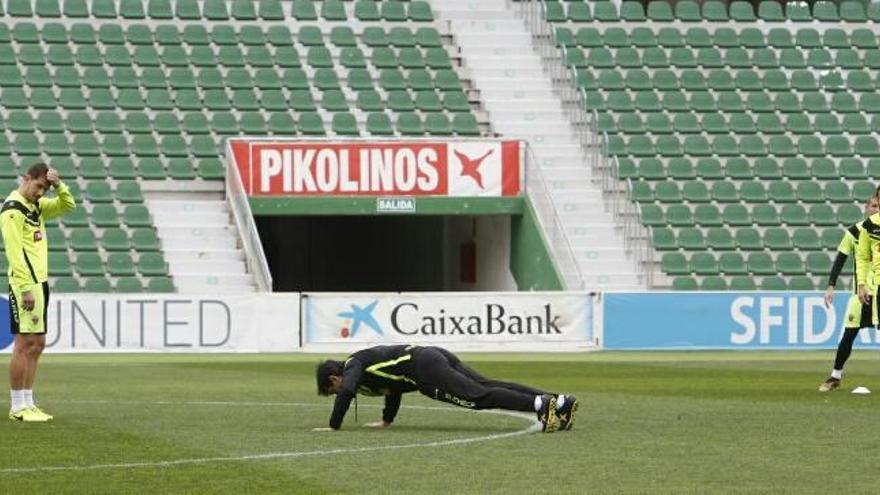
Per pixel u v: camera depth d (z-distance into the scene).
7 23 107.50
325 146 94.88
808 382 57.75
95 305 80.88
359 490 26.17
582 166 103.31
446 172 96.00
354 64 108.44
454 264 106.06
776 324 86.44
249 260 91.44
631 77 110.06
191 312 81.94
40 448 32.78
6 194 93.75
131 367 68.75
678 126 107.25
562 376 62.31
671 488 26.41
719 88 111.25
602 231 98.56
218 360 75.19
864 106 112.75
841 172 106.06
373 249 118.38
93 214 93.31
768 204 102.38
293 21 113.12
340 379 36.53
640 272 96.69
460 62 110.75
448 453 31.59
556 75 110.38
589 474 28.23
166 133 100.38
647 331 85.50
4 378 60.69
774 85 112.75
